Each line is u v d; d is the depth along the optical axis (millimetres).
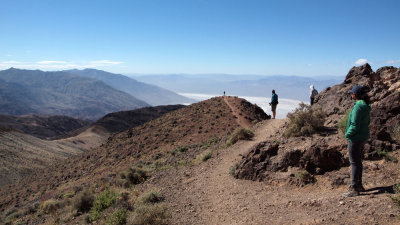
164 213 7230
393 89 11367
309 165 7879
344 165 7496
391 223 4340
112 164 32188
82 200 11836
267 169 8719
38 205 18938
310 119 10633
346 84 14945
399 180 5992
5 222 16906
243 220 6301
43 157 104562
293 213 5973
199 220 6836
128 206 8789
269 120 20141
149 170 16078
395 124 8547
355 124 5500
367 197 5484
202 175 11023
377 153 7367
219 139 21625
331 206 5641
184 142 30938
